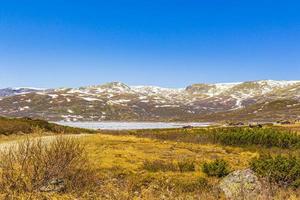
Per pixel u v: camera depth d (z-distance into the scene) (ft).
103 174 46.24
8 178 29.76
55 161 31.60
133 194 34.14
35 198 28.14
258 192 33.63
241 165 66.64
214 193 36.35
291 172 41.06
